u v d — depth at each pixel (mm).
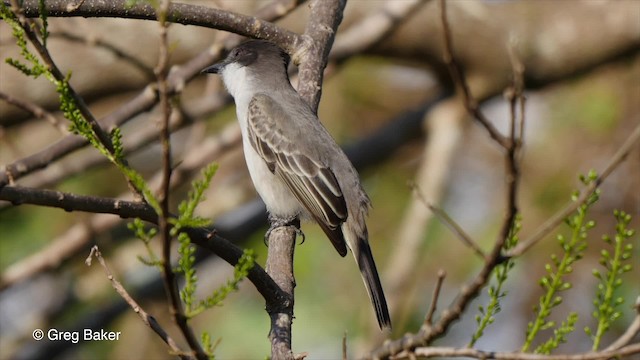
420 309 13422
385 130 14180
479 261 13484
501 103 14781
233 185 14508
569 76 14023
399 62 14172
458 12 13773
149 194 4637
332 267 13172
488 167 14711
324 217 8977
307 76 8414
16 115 12859
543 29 13859
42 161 9711
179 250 4789
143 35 13055
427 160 13656
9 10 5445
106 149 5207
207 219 4684
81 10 7066
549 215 13555
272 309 6250
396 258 12453
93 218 12312
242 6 12852
